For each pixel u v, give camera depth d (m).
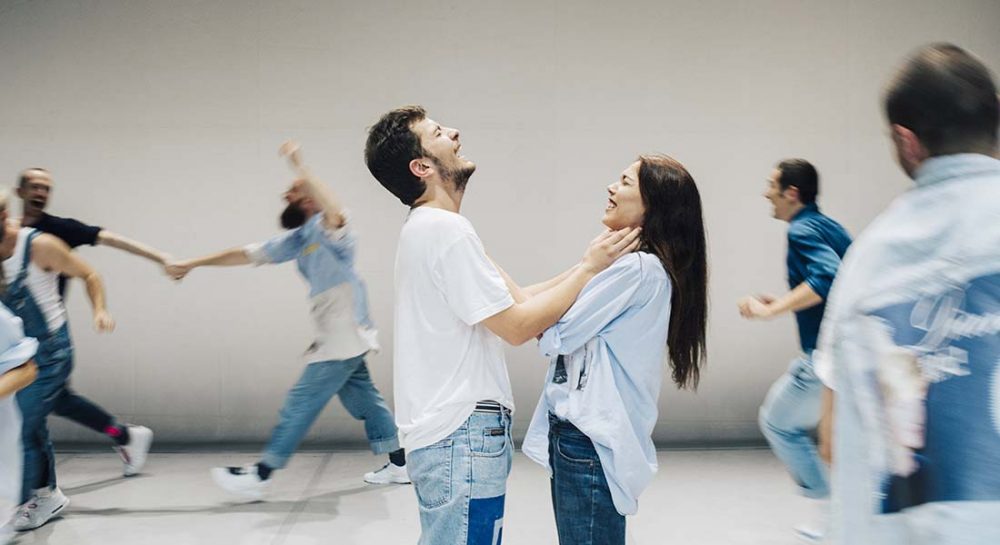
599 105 4.49
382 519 3.44
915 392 1.00
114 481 3.95
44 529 3.32
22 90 4.42
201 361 4.49
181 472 4.09
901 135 1.08
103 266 4.46
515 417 4.54
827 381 1.12
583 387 1.77
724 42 4.50
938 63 1.05
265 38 4.43
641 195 1.81
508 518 3.45
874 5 4.52
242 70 4.44
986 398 0.96
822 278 2.83
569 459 1.79
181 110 4.45
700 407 4.57
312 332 4.50
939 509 0.97
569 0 4.46
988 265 0.98
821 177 4.56
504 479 1.78
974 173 1.02
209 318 4.49
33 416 3.19
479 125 4.47
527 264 4.50
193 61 4.43
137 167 4.45
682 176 1.81
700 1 4.48
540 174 4.49
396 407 1.82
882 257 1.05
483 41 4.45
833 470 1.09
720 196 4.54
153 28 4.42
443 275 1.71
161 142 4.45
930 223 1.03
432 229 1.73
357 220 4.47
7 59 4.41
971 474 0.96
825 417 1.27
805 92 4.53
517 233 4.49
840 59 4.53
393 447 3.90
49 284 3.23
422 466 1.74
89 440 4.54
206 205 4.46
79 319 4.45
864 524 1.04
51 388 3.24
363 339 3.60
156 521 3.41
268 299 4.49
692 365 1.89
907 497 1.00
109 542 3.18
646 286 1.75
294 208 3.72
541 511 3.53
